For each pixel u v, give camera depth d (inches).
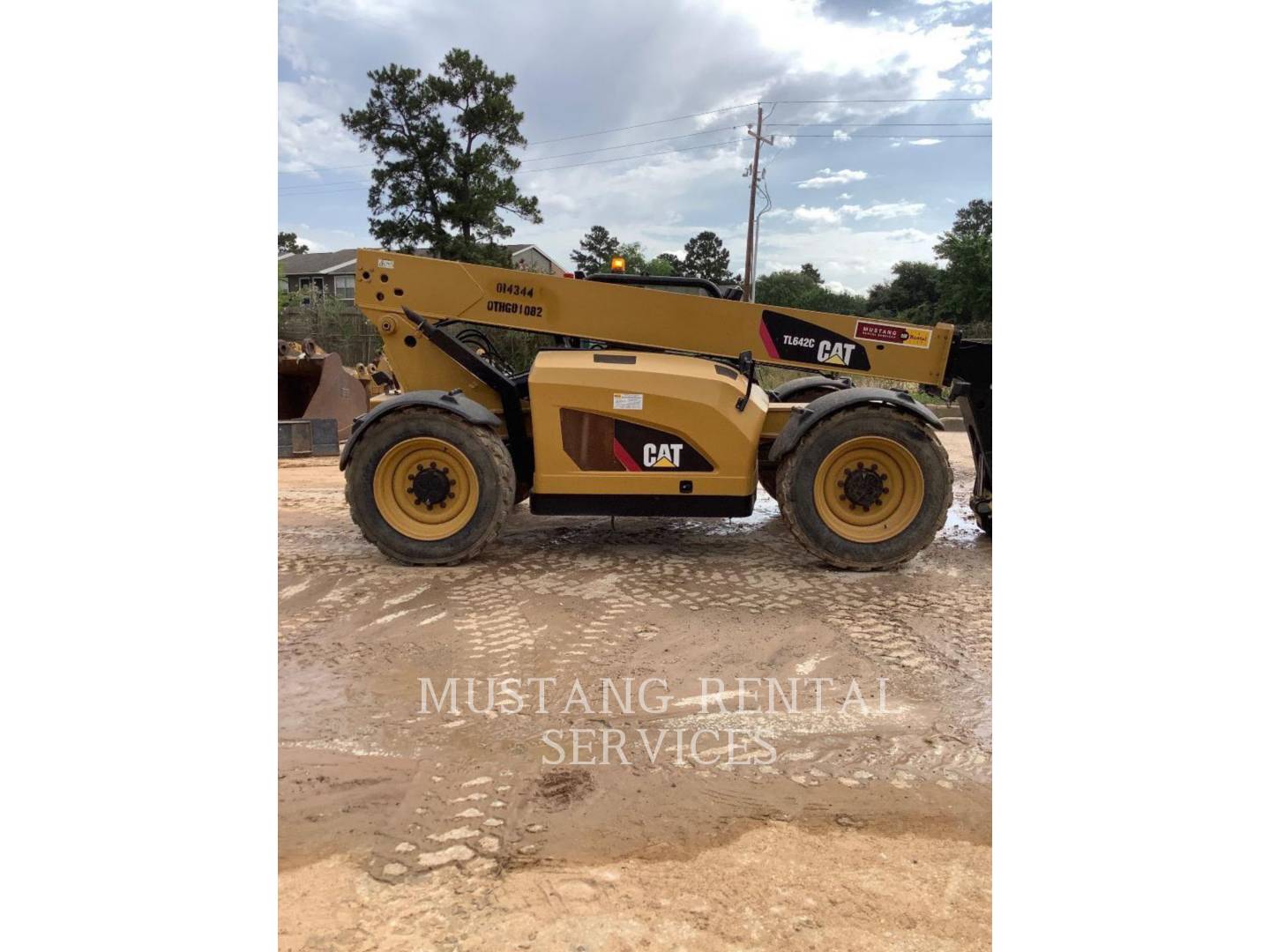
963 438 426.9
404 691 120.2
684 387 179.8
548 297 192.5
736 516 184.2
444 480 182.5
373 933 71.4
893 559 179.5
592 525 230.2
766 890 76.7
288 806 90.4
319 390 395.5
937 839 84.8
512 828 86.7
